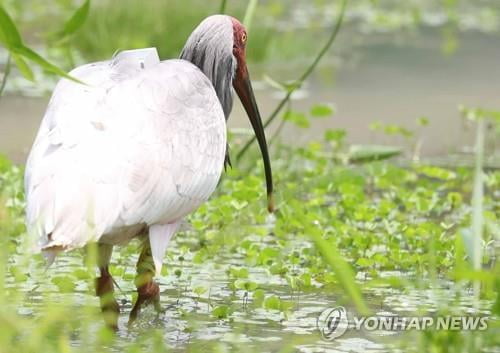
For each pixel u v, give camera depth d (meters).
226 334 9.80
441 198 14.71
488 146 18.44
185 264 11.89
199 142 9.93
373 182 15.95
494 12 32.88
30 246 8.79
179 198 9.62
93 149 8.99
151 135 9.34
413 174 15.89
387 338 9.73
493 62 25.36
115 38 23.28
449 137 18.70
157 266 9.55
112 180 8.94
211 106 10.34
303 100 20.84
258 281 11.38
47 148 9.10
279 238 12.72
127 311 10.59
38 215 8.74
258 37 24.34
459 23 30.86
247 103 12.10
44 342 9.06
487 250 12.40
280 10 29.67
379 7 33.22
